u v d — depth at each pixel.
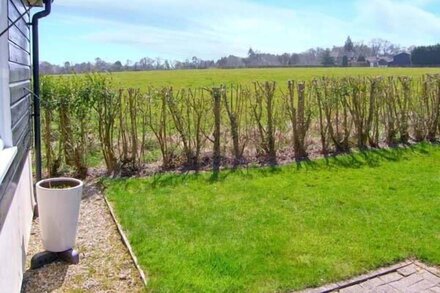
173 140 6.13
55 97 5.36
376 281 3.01
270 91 6.69
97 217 4.23
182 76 23.77
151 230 3.84
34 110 4.23
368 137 7.39
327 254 3.36
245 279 2.98
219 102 6.33
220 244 3.54
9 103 2.65
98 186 5.20
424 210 4.36
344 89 7.15
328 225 3.96
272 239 3.63
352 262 3.24
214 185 5.23
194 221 4.06
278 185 5.25
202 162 6.21
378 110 7.44
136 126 5.92
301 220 4.09
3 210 2.21
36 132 4.23
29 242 3.61
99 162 6.09
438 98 8.02
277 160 6.46
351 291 2.88
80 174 5.56
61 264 3.21
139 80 18.78
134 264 3.22
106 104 5.67
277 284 2.93
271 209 4.40
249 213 4.29
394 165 6.24
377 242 3.58
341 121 7.22
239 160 6.38
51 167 5.45
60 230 3.16
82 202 4.66
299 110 6.78
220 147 6.50
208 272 3.07
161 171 5.84
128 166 5.88
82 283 2.95
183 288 2.86
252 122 6.69
